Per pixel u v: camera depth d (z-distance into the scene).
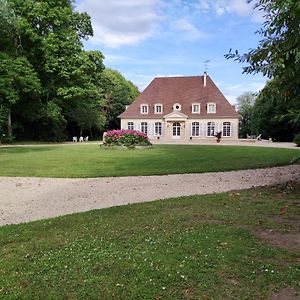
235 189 9.13
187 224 5.69
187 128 52.06
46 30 36.22
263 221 5.77
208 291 3.44
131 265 4.04
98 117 52.28
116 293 3.44
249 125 73.06
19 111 39.19
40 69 36.72
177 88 54.91
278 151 22.53
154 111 53.41
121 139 26.17
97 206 7.63
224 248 4.52
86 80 37.66
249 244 4.66
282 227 5.44
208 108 51.75
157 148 26.73
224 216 6.13
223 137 51.19
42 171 13.09
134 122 53.59
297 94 7.20
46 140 44.22
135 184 10.35
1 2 28.34
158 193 8.91
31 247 4.76
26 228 5.73
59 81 38.00
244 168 13.52
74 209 7.38
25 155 20.16
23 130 42.25
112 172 12.69
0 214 7.03
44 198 8.56
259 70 6.13
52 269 4.01
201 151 22.98
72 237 5.16
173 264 4.04
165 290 3.46
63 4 37.00
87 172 12.78
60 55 35.88
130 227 5.61
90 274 3.85
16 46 34.62
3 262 4.24
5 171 13.09
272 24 6.13
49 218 6.48
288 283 3.58
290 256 4.25
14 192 9.34
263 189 8.87
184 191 9.09
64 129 47.69
